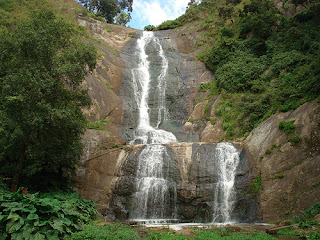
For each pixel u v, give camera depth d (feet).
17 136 42.34
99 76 92.79
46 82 44.06
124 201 56.29
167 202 54.75
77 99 52.01
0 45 45.78
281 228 36.86
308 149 47.91
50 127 45.42
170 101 95.35
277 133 55.21
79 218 39.19
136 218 54.49
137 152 63.26
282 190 47.52
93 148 62.28
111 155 63.21
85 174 59.47
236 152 59.93
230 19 124.98
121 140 67.77
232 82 83.92
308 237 31.91
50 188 52.80
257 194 50.85
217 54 98.89
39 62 46.24
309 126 49.78
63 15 127.85
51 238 31.60
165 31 147.43
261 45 92.38
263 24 92.63
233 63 91.35
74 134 49.01
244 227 41.01
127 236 33.83
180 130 83.82
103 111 82.79
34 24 47.67
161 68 110.93
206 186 54.65
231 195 53.11
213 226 43.60
